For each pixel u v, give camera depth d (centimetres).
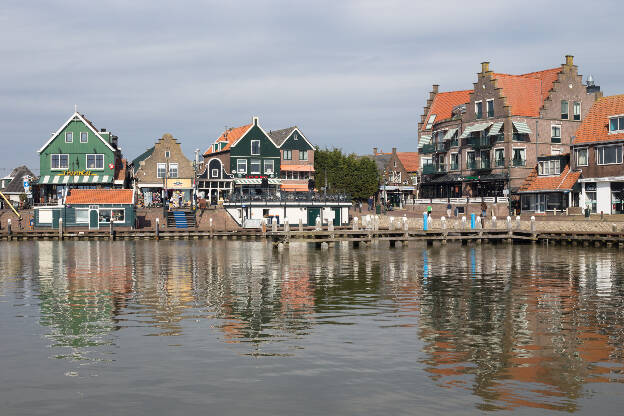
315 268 3812
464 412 1251
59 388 1404
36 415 1252
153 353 1681
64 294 2730
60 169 8244
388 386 1403
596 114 6931
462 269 3712
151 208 7938
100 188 8300
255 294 2719
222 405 1298
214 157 9731
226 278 3309
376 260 4344
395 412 1254
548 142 8275
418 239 5684
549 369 1522
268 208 7919
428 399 1321
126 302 2505
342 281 3164
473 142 8594
